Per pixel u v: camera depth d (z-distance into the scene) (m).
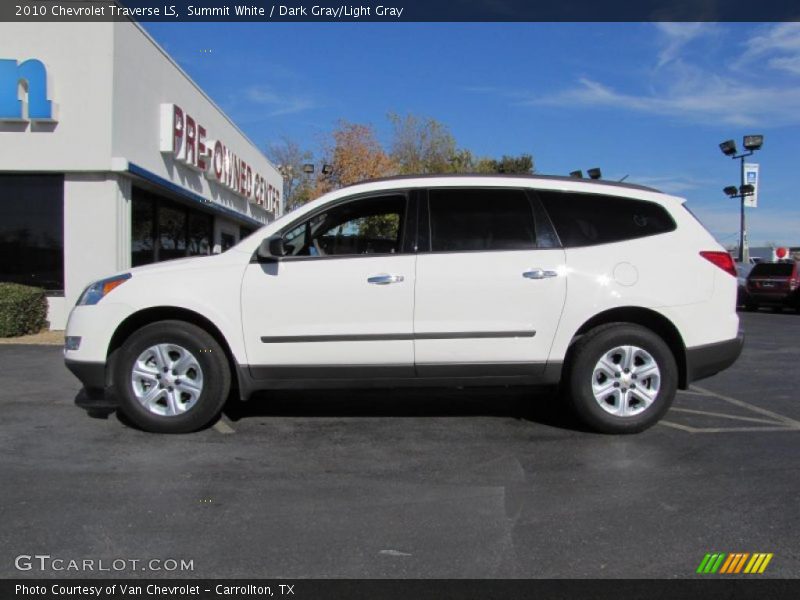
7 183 11.50
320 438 5.20
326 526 3.57
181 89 14.71
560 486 4.18
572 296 5.10
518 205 5.26
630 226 5.32
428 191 5.28
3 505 3.80
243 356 5.07
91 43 11.12
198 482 4.20
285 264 5.07
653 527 3.58
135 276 5.16
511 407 6.24
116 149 11.41
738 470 4.48
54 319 11.55
